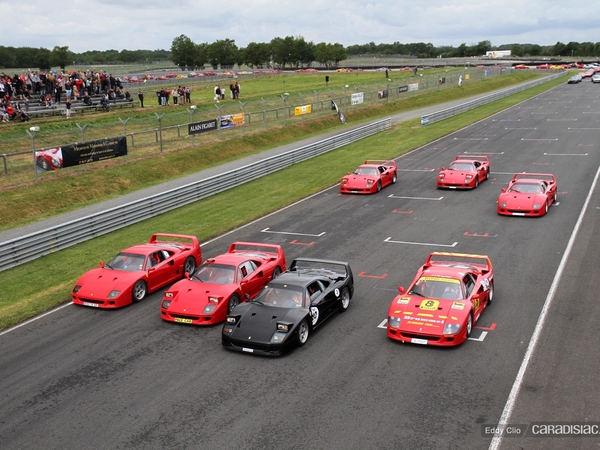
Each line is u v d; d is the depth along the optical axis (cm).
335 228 2253
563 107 6159
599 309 1367
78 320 1430
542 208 2262
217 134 4203
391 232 2155
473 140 4422
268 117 5041
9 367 1177
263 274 1570
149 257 1639
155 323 1391
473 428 898
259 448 860
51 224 2359
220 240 2141
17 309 1522
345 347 1216
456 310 1223
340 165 3619
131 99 5034
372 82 8725
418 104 6606
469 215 2364
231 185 3042
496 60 17312
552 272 1641
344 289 1438
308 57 14775
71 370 1151
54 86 4544
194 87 7394
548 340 1213
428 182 3097
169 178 3259
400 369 1105
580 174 3066
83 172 3025
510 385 1030
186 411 975
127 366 1159
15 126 3694
